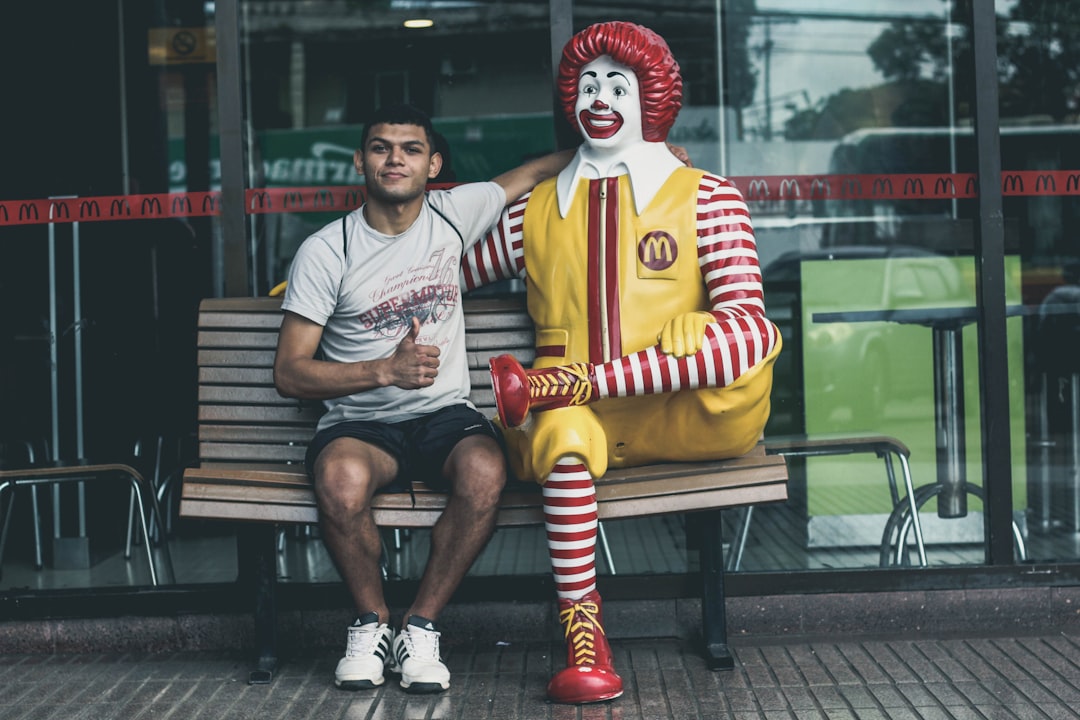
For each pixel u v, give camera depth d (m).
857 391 4.28
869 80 4.44
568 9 3.97
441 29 4.59
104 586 4.05
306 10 4.70
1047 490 4.26
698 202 3.42
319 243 3.49
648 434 3.41
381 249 3.50
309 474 3.44
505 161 4.55
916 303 4.28
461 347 3.62
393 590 3.89
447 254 3.54
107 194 4.35
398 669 3.43
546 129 4.53
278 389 3.42
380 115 3.48
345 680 3.40
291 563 4.03
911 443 4.23
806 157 4.44
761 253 4.38
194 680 3.58
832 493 4.23
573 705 3.26
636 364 3.22
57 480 4.21
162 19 4.41
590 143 3.47
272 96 4.69
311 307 3.45
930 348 4.25
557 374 3.22
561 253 3.46
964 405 4.21
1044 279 4.29
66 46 4.38
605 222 3.43
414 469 3.47
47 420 4.30
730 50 4.47
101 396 4.30
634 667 3.58
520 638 3.87
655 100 3.45
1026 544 4.25
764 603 3.87
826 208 4.40
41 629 3.90
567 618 3.32
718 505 3.34
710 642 3.63
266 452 3.70
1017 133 4.30
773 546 4.16
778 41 4.47
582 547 3.29
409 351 3.25
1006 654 3.62
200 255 4.33
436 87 4.58
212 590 3.90
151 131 4.40
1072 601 3.88
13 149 4.34
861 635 3.86
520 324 3.75
